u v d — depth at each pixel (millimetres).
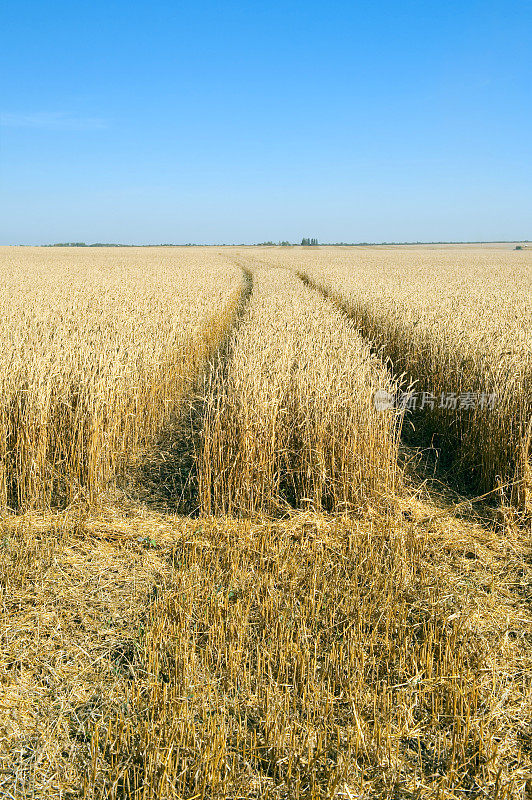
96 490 6406
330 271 35844
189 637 3990
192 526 5809
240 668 3705
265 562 5055
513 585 4949
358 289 21562
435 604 4457
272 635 3961
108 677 3695
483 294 19875
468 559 5363
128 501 6477
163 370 9836
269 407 6480
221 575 4773
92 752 3066
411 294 18656
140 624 4223
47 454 6684
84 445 6555
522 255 79312
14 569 4793
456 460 7762
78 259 63156
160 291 20094
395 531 5547
